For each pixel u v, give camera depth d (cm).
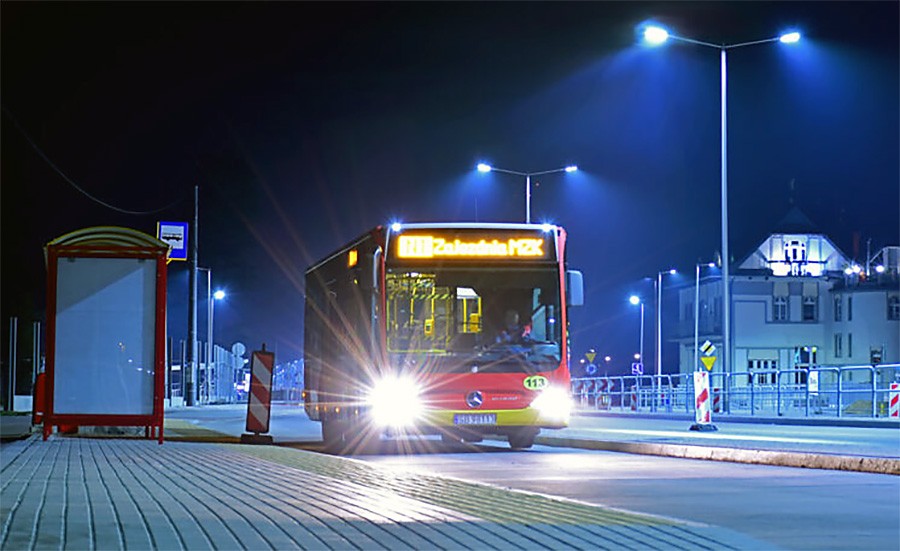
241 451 1856
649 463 1830
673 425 3472
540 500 1113
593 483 1451
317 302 2616
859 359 8656
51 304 2031
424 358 2067
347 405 2236
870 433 2838
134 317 2045
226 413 4831
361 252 2159
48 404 2036
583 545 824
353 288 2214
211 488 1208
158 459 1648
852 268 8838
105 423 2039
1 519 904
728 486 1403
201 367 6988
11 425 3025
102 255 2044
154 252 2048
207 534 849
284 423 3838
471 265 2106
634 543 841
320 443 2559
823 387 4512
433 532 877
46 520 901
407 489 1217
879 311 8631
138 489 1179
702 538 875
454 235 2106
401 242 2089
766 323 8825
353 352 2203
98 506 1010
